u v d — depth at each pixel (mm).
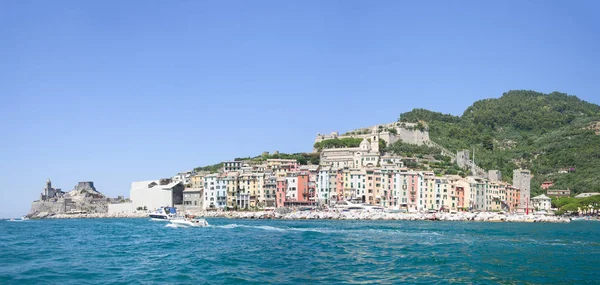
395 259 96188
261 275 78438
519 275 81375
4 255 102375
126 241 132875
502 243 127188
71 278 75688
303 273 80812
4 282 72812
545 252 109562
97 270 82250
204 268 84062
